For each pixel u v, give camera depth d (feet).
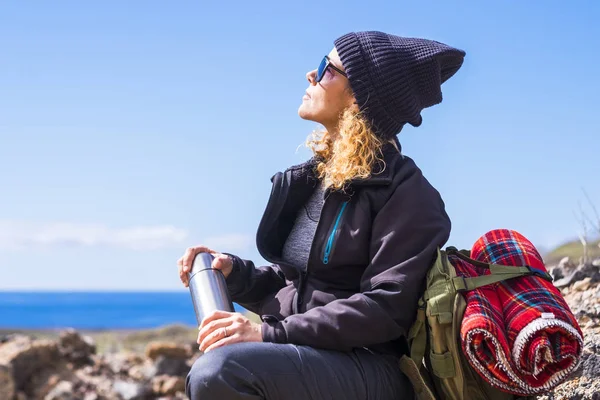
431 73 9.34
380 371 8.07
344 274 8.63
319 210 9.25
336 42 9.32
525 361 7.24
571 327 7.16
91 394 30.89
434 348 7.72
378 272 8.16
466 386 7.80
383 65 9.04
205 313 8.37
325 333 7.74
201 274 8.93
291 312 8.84
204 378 7.27
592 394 9.78
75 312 514.68
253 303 9.89
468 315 7.42
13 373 30.42
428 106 9.87
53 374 31.63
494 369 7.29
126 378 33.35
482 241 8.69
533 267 8.07
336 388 7.66
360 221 8.50
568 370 7.27
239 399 7.27
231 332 7.66
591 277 14.94
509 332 7.35
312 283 8.82
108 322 413.18
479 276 7.84
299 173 9.48
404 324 7.99
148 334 85.20
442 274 7.84
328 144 9.70
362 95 9.04
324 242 8.66
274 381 7.38
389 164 8.73
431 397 7.88
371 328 7.77
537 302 7.50
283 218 9.66
